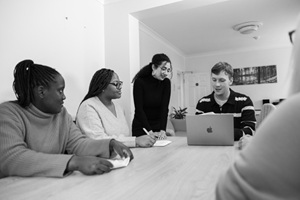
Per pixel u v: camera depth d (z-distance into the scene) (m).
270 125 0.27
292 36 0.30
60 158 0.78
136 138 1.37
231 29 4.09
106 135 1.46
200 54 6.03
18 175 0.77
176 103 5.48
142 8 2.51
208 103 1.95
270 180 0.26
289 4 3.08
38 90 0.98
